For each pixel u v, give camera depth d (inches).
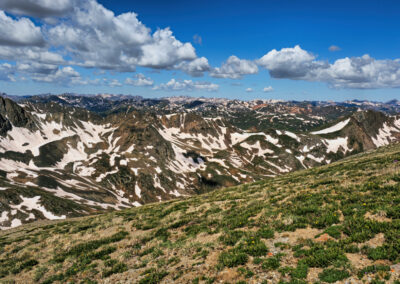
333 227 572.7
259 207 864.9
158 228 912.9
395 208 566.9
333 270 424.8
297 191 995.3
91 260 738.8
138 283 547.5
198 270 535.5
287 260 494.0
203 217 933.2
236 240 634.2
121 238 882.8
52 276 675.4
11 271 761.0
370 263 424.2
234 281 463.5
